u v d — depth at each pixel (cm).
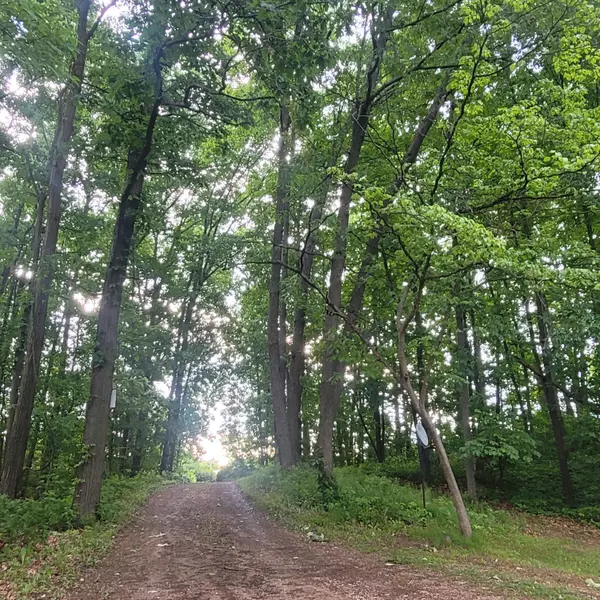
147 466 2828
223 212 2395
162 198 2333
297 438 1762
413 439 2709
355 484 1380
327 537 900
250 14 954
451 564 731
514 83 1211
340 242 1331
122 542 862
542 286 923
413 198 909
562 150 986
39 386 1738
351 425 2916
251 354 2941
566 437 1745
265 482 1555
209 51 1105
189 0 945
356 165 1340
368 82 1325
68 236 1570
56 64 752
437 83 1298
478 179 1030
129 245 1152
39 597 546
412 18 1259
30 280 1411
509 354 1789
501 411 1655
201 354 2850
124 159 1244
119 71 1045
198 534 930
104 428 1056
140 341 2094
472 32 999
